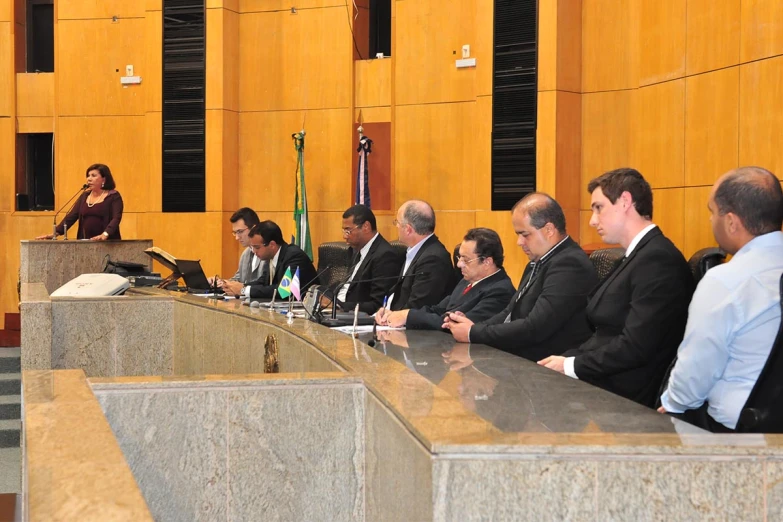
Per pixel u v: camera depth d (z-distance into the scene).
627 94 7.58
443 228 8.73
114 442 1.65
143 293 5.81
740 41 6.09
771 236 2.38
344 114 9.26
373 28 9.49
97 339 5.39
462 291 4.13
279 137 9.48
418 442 1.67
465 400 2.04
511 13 7.84
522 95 7.79
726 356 2.29
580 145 7.76
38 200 10.52
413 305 4.54
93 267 7.02
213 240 9.33
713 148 6.34
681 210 6.66
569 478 1.54
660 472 1.54
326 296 5.08
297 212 8.89
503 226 7.90
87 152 10.07
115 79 10.05
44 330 5.09
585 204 7.78
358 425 2.45
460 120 8.64
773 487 1.53
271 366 3.80
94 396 2.14
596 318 3.06
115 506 1.23
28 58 10.58
